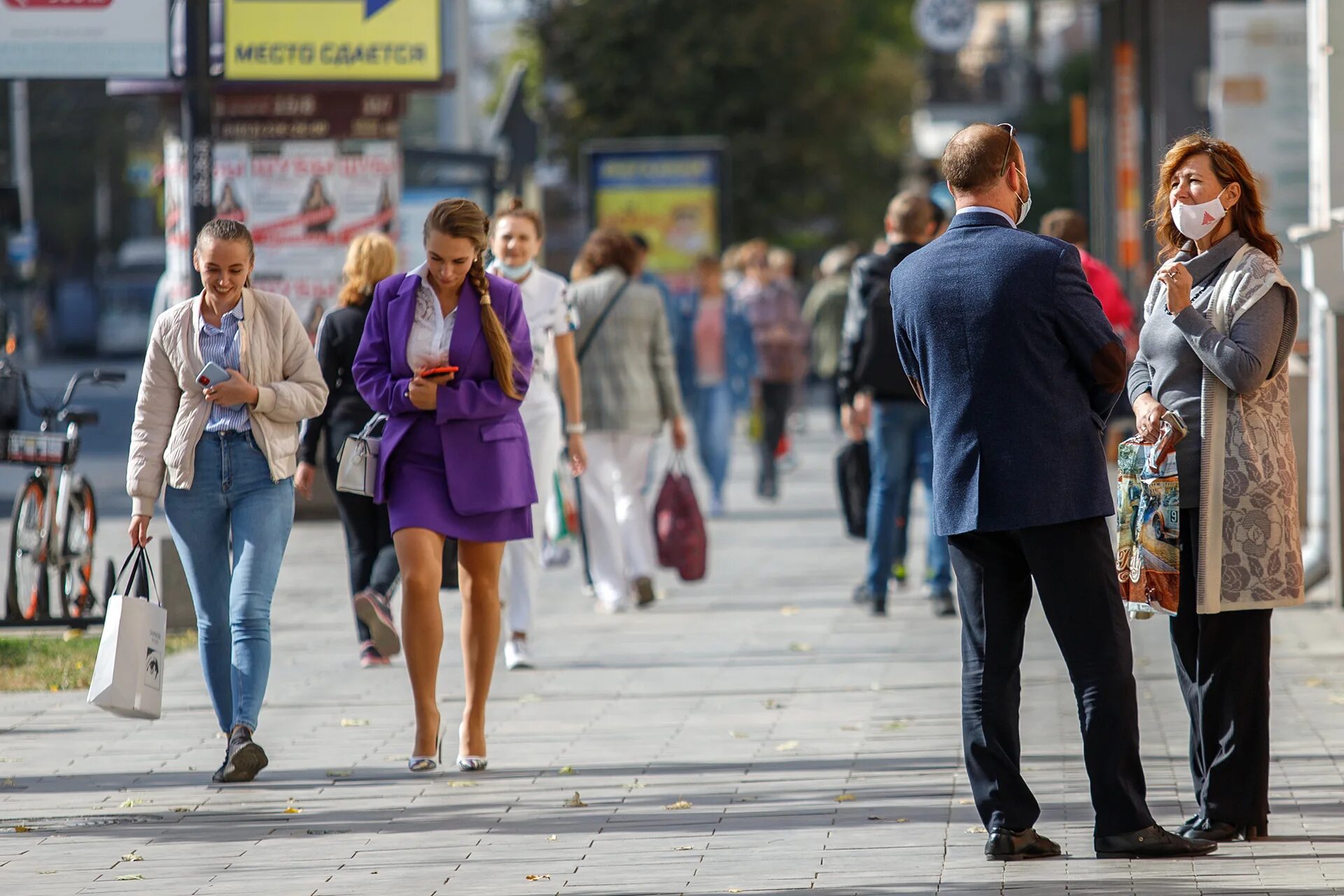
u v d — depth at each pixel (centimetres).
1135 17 8731
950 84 19188
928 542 3450
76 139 18675
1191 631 1833
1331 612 3278
